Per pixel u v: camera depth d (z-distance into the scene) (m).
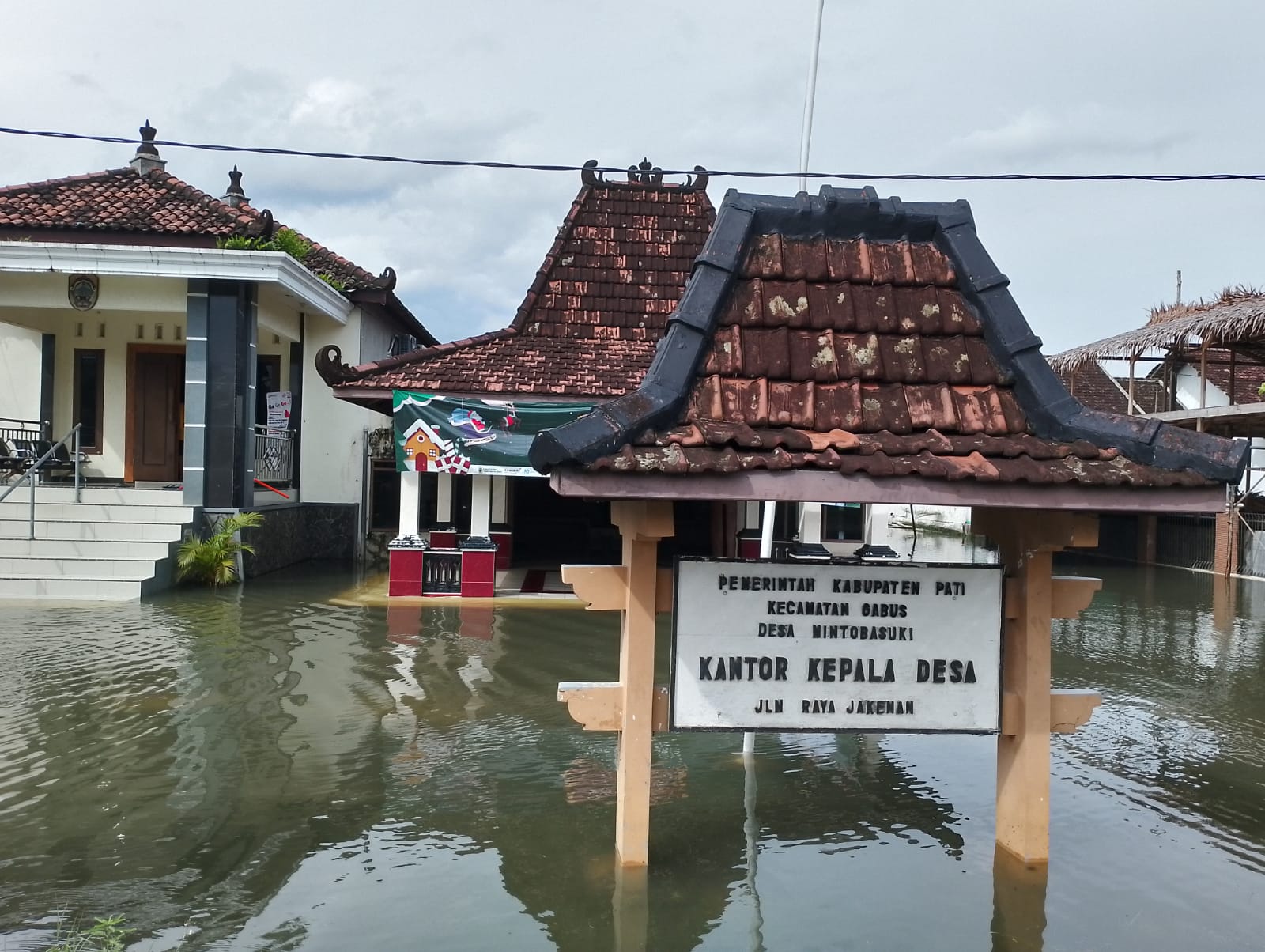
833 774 6.16
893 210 4.63
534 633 10.83
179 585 13.30
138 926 3.96
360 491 17.84
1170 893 4.48
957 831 5.20
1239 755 6.68
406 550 13.30
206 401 14.05
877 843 5.02
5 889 4.27
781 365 4.20
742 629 4.21
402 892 4.34
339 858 4.69
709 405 4.01
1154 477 3.71
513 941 3.93
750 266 4.50
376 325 19.20
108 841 4.82
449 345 14.16
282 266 14.09
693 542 18.45
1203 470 3.71
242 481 14.33
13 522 12.76
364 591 13.72
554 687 8.25
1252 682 9.00
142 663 8.59
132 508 13.48
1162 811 5.55
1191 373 25.36
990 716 4.38
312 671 8.59
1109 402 28.00
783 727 4.21
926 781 6.04
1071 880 4.59
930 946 3.96
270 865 4.58
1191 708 8.00
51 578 12.05
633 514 4.24
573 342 14.70
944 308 4.48
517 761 6.24
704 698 4.20
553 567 17.27
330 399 17.91
